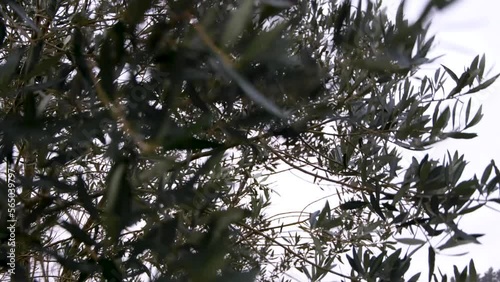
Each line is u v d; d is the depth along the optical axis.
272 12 0.36
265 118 0.46
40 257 0.64
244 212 0.42
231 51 0.37
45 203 0.56
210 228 0.40
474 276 0.98
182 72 0.39
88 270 0.48
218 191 0.81
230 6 0.38
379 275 1.17
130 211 0.39
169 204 0.48
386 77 1.07
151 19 0.39
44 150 0.58
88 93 0.50
